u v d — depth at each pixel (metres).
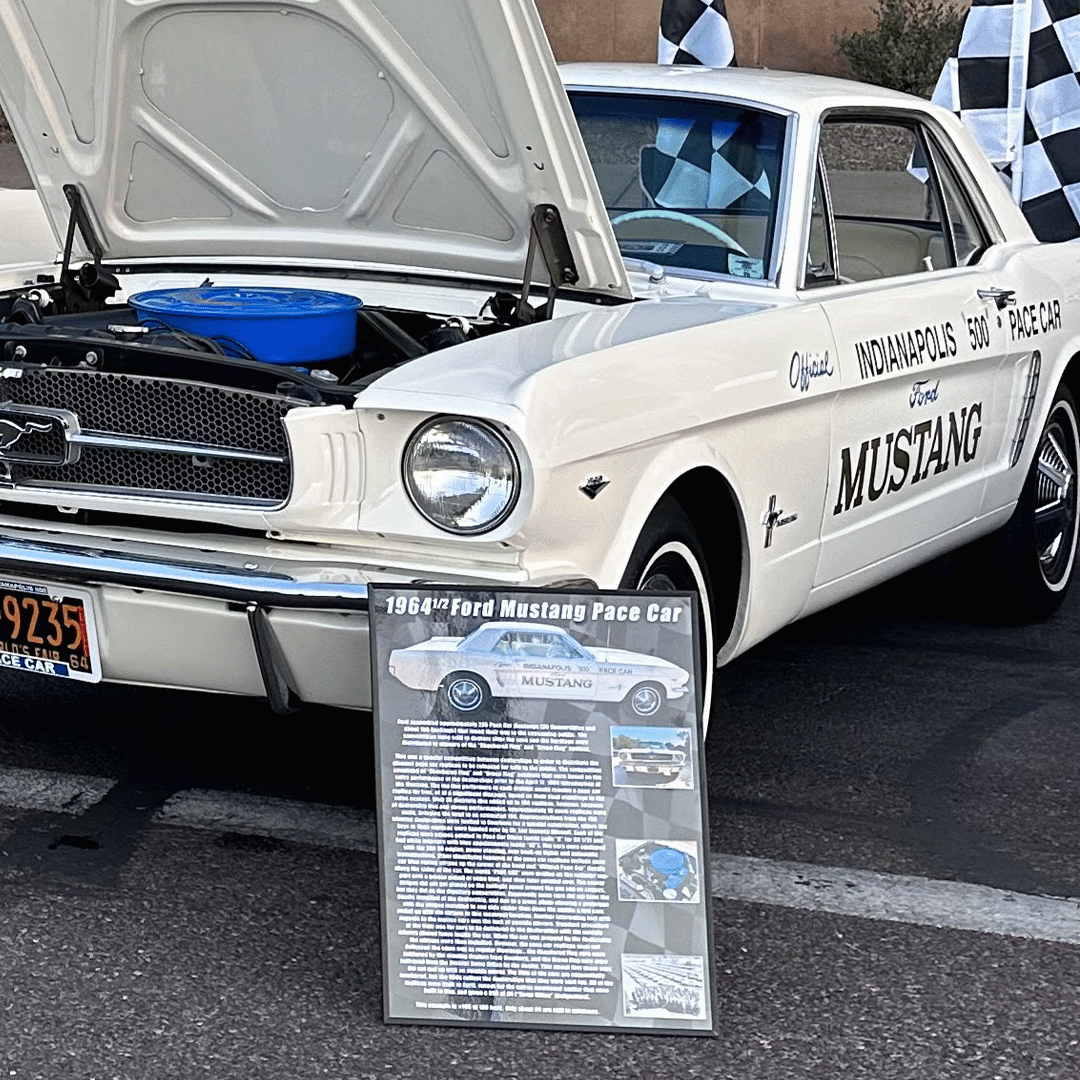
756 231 4.38
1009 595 5.68
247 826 3.82
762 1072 2.91
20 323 3.98
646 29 20.67
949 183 5.24
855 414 4.37
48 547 3.44
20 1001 3.06
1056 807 4.15
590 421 3.33
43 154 4.45
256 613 3.29
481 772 2.96
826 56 21.11
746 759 4.40
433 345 3.86
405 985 3.00
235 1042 2.95
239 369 3.37
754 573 4.04
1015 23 7.64
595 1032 2.99
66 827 3.79
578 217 3.88
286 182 4.32
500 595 2.94
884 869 3.74
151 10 4.04
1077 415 5.89
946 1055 2.98
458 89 3.83
